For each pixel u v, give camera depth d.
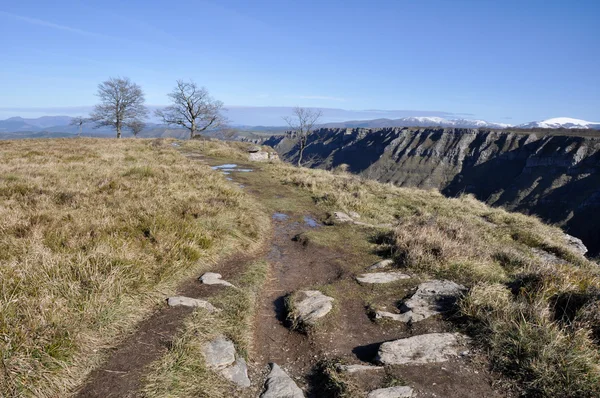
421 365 3.72
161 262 5.68
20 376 2.95
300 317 4.82
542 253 9.36
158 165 15.45
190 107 50.31
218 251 6.86
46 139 29.00
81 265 4.71
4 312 3.54
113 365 3.48
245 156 29.30
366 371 3.65
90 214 7.14
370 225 10.13
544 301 4.61
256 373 3.79
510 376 3.50
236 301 5.08
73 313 3.88
